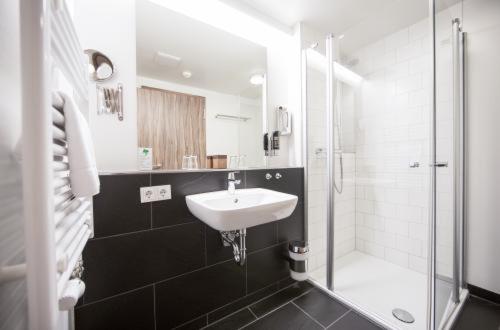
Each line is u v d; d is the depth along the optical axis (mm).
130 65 1140
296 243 1614
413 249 1794
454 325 1202
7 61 447
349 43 1806
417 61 1693
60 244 463
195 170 1223
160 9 1311
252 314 1352
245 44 1675
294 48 1803
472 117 1451
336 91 1787
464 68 1460
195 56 1459
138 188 1042
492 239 1391
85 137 540
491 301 1380
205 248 1246
